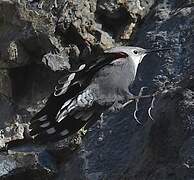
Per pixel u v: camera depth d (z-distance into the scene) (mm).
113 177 10344
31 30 12250
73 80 7445
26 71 12719
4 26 12539
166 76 11062
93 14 12570
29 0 12523
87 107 7500
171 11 12391
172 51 11430
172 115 9586
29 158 11719
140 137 10461
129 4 12547
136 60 7863
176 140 9297
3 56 12461
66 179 11227
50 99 7555
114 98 7574
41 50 12422
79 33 12289
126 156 10570
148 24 12438
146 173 9445
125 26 12539
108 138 11133
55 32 12344
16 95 12719
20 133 12367
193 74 10102
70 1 12469
